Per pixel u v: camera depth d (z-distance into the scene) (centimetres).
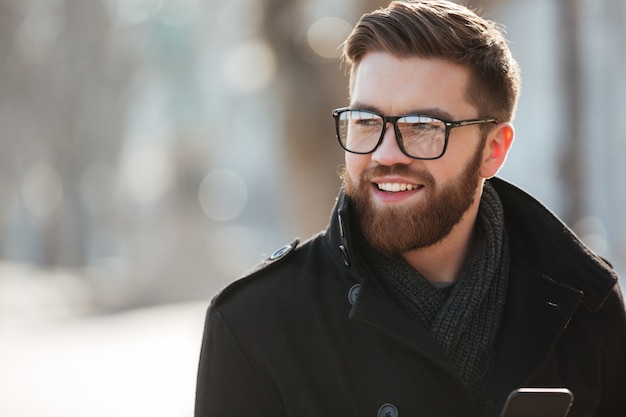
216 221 4103
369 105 280
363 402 282
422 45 277
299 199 1077
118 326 1839
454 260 298
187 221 3875
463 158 285
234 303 290
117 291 2459
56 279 2905
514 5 1252
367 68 283
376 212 281
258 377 285
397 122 277
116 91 3180
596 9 1323
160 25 3900
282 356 284
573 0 856
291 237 1097
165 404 1066
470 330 289
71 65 3075
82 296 2433
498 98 290
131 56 3216
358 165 283
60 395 1137
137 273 2766
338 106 1062
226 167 4403
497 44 289
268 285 292
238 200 4403
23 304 2306
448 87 280
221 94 4212
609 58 1328
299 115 1065
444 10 284
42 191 3297
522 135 1277
